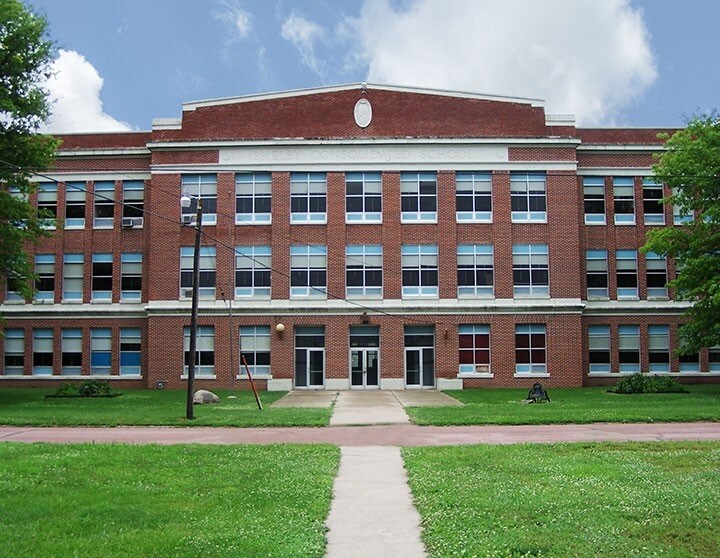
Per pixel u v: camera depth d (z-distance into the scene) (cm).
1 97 3209
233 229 4300
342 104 4347
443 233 4272
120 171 4531
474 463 1494
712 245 3566
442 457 1579
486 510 1073
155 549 883
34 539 922
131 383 4434
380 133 4322
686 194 3625
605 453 1620
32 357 4497
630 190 4531
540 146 4303
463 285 4256
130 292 4509
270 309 4225
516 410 2673
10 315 4503
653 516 1025
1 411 2770
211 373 4225
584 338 4450
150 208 4394
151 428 2298
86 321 4491
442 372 4178
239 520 1030
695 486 1220
